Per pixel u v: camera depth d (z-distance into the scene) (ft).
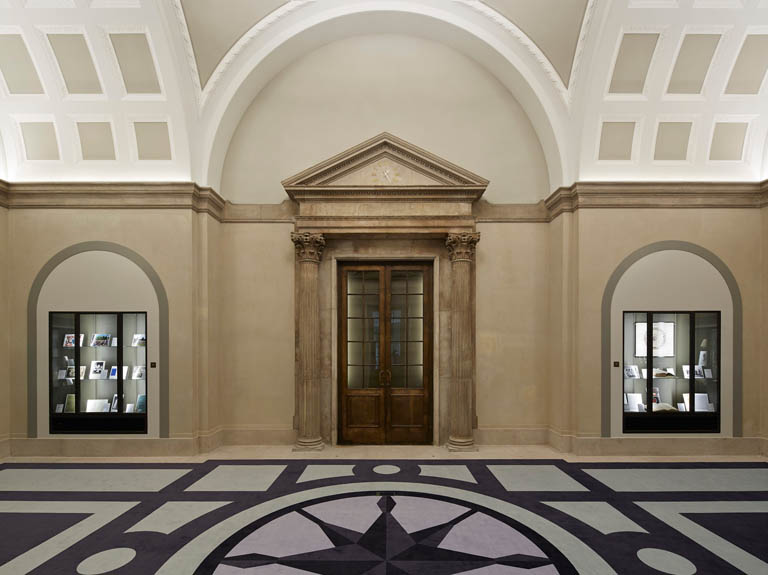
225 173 22.03
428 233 21.11
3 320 20.04
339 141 22.09
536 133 22.02
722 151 20.90
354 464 18.49
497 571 10.37
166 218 20.26
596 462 18.79
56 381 20.45
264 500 14.60
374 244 21.94
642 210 20.35
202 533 12.29
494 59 21.08
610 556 11.07
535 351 21.79
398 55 21.86
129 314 20.54
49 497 14.98
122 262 20.27
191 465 18.38
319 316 21.79
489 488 15.69
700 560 10.90
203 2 18.33
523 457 19.49
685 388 20.54
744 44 18.65
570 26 18.88
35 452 19.95
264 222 21.90
